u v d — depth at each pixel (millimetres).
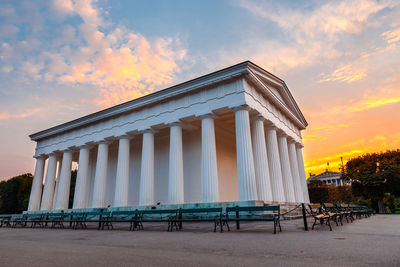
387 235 10055
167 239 10289
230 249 7543
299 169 36562
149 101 27906
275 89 30016
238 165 21547
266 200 22438
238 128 22344
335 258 5977
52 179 36750
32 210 36812
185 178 30281
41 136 39062
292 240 8961
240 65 22922
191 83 25328
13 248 8906
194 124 29531
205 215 20203
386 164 45000
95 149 40719
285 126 31766
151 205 24719
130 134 30203
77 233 14531
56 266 5820
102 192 30156
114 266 5707
